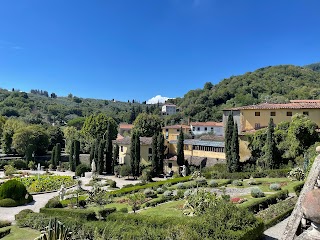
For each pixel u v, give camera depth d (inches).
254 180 1529.3
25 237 846.5
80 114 7126.0
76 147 2731.3
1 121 3641.7
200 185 1525.6
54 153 2888.8
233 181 1525.6
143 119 3476.9
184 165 2174.0
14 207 1306.6
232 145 1860.2
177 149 2342.5
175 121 4638.3
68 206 1189.1
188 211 811.4
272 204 998.4
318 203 148.3
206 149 2353.6
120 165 2487.7
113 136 3727.9
